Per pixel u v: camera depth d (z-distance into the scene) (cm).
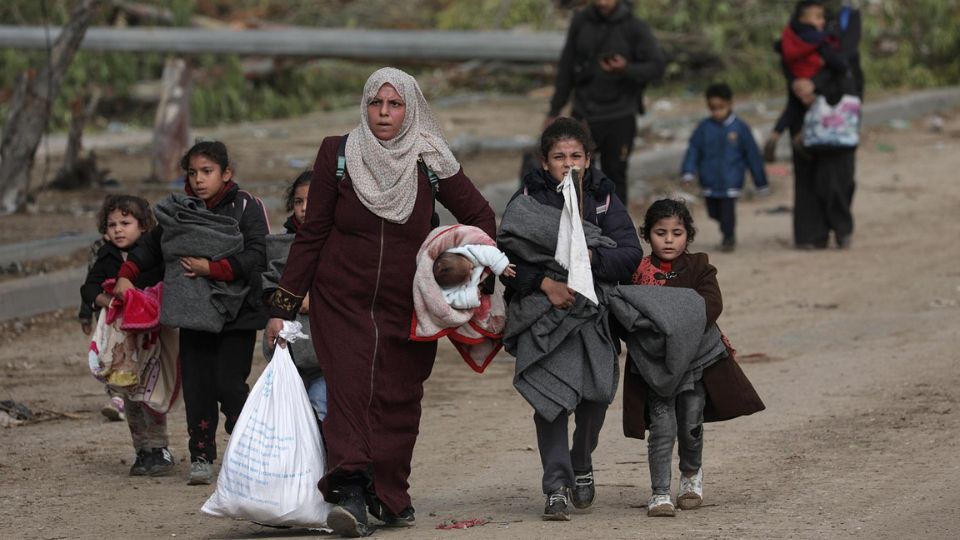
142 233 2245
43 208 4734
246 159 5962
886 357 2938
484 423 2564
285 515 1758
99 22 7906
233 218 2131
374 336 1770
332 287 1788
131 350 2155
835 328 3294
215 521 1919
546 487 1825
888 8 8300
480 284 1797
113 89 7581
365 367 1766
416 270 1777
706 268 1870
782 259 4234
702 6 7919
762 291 3775
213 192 2145
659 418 1850
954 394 2564
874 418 2423
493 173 5531
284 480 1762
